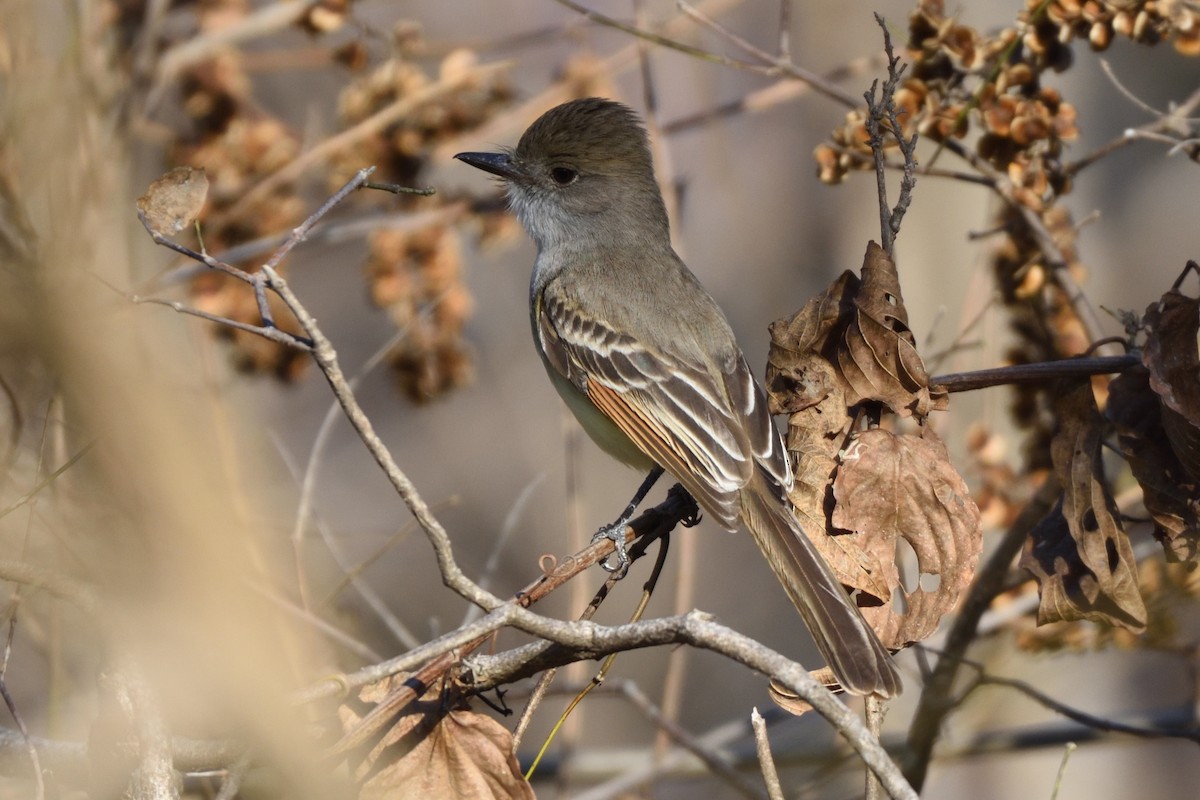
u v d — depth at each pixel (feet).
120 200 40.60
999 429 42.52
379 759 21.81
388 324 64.90
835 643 23.48
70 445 25.84
